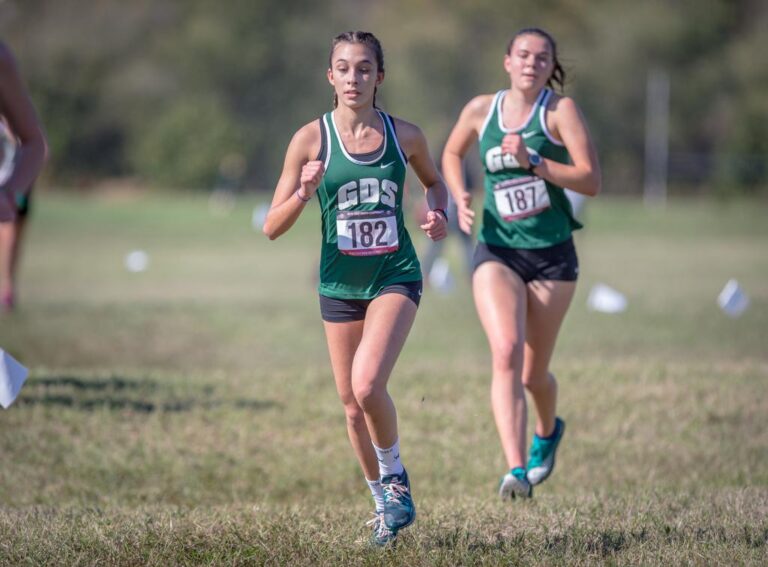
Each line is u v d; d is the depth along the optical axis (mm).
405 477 16188
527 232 20547
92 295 55219
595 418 27078
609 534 16500
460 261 71188
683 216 121062
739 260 74062
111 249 84625
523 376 21328
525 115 20391
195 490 22344
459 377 30734
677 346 38500
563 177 19797
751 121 184250
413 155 16500
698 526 17016
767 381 30078
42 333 41500
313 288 58750
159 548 15547
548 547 15781
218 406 27531
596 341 39531
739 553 15258
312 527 16688
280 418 26719
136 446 24500
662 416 27141
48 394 28141
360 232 15992
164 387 29531
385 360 15359
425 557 15219
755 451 24750
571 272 20703
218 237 95938
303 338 41594
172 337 41562
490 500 20062
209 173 191125
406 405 27844
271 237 16125
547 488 22781
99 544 15758
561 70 20922
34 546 15641
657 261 73250
